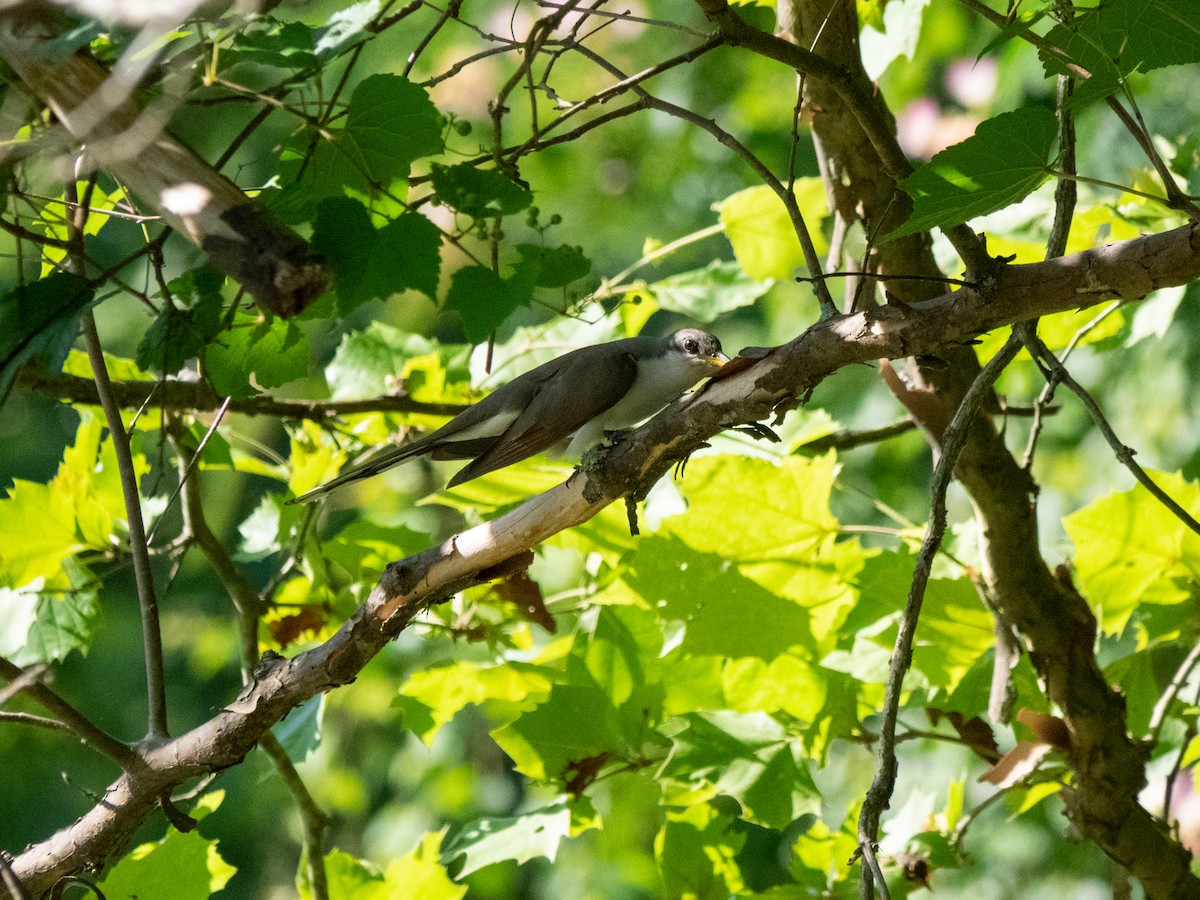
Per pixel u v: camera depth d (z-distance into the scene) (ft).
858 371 54.49
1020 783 24.08
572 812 25.66
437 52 55.67
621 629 25.89
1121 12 15.60
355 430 30.83
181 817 18.35
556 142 19.35
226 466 29.50
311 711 27.55
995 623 23.39
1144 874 23.08
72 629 26.58
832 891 24.30
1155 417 42.80
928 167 15.58
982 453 23.03
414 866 25.88
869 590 24.13
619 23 55.01
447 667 26.73
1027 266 15.56
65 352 15.96
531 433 22.76
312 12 19.63
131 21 13.84
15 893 15.94
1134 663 26.21
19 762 60.23
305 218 16.84
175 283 17.72
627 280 59.26
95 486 26.48
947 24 48.11
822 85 22.57
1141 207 27.17
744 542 23.72
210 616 61.36
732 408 17.01
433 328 60.29
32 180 17.52
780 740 24.57
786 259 30.45
